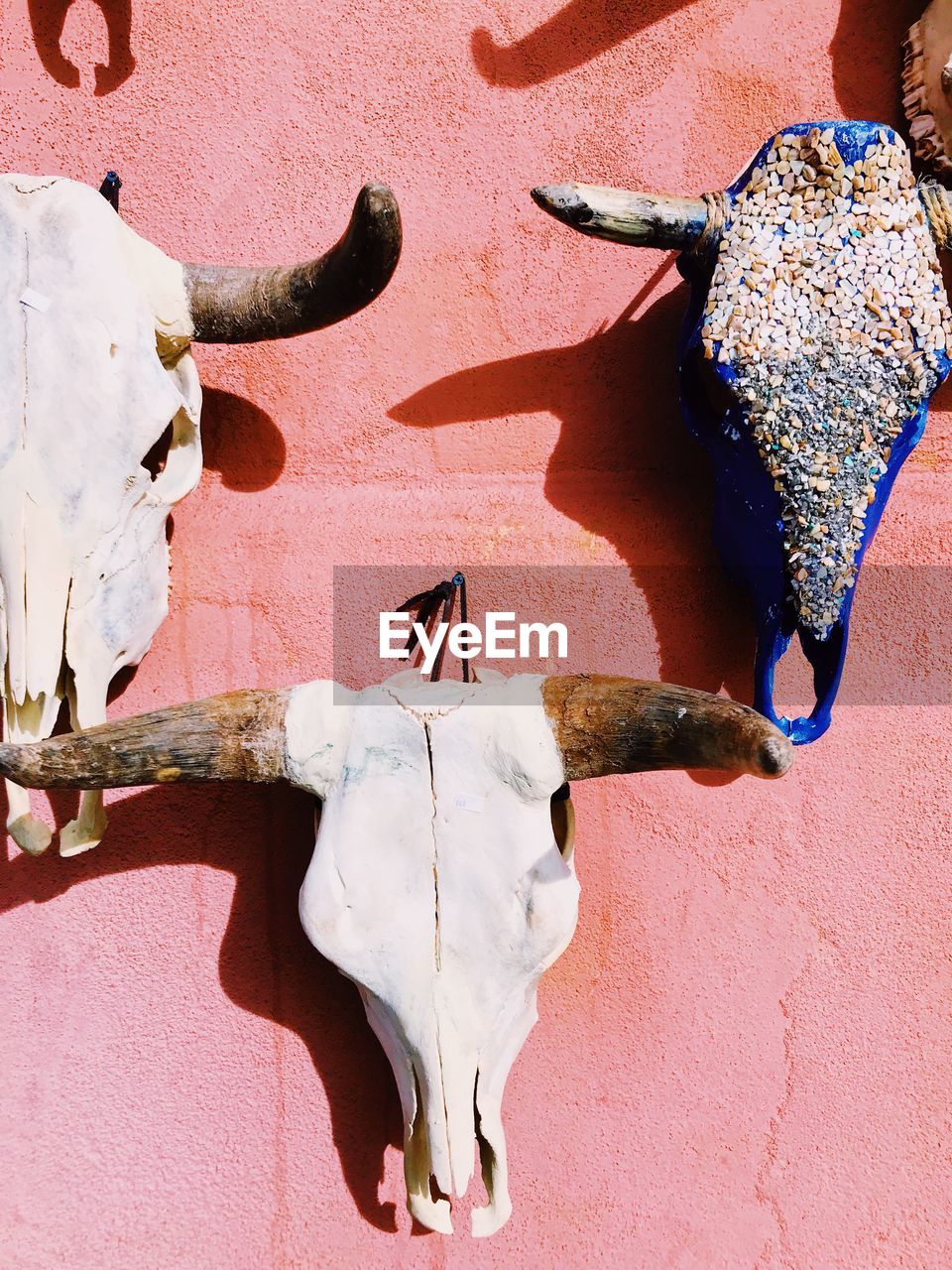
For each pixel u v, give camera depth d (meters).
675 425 1.94
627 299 1.95
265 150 1.93
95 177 1.91
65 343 1.58
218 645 1.82
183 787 1.79
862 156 1.69
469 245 1.96
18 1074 1.75
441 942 1.53
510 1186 1.77
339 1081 1.77
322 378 1.92
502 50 1.98
